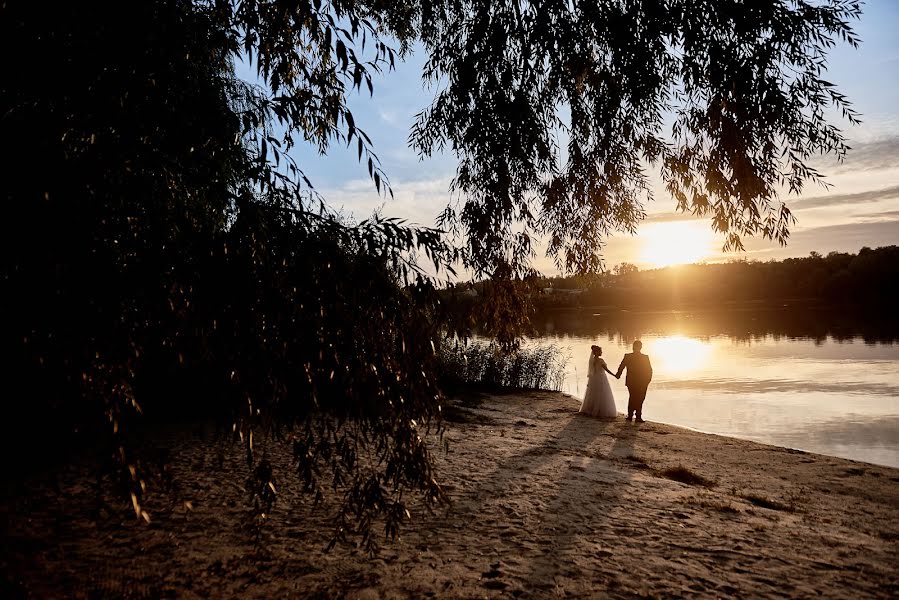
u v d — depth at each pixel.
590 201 5.55
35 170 2.26
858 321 54.62
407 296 2.98
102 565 4.23
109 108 2.59
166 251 2.58
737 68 4.00
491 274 5.13
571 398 17.38
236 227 2.63
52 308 2.27
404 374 3.02
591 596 3.79
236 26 3.13
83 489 5.91
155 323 2.60
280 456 7.66
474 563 4.38
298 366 2.70
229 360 2.63
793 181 4.30
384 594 3.82
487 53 4.92
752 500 6.68
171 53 2.84
